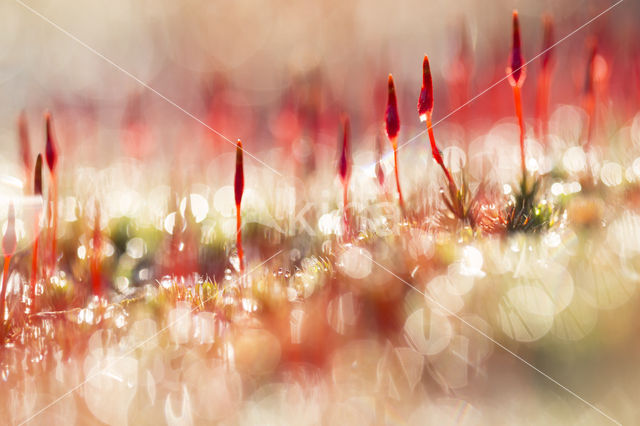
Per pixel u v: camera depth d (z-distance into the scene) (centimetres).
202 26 79
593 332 18
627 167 20
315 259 19
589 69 21
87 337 18
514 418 17
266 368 18
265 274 19
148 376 18
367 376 18
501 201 19
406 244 19
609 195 19
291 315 18
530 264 18
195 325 18
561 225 19
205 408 17
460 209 19
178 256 20
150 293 19
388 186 21
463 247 19
